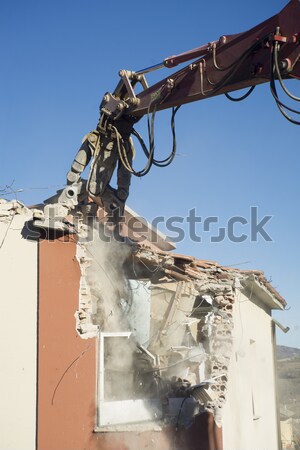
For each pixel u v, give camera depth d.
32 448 10.27
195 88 9.73
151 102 10.38
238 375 13.41
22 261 10.80
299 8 8.34
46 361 10.62
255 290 15.38
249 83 9.04
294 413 26.16
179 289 13.09
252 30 8.96
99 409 10.88
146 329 12.64
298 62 8.32
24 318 10.63
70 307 11.01
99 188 11.26
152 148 10.34
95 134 11.17
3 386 10.30
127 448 10.85
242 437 13.39
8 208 10.87
